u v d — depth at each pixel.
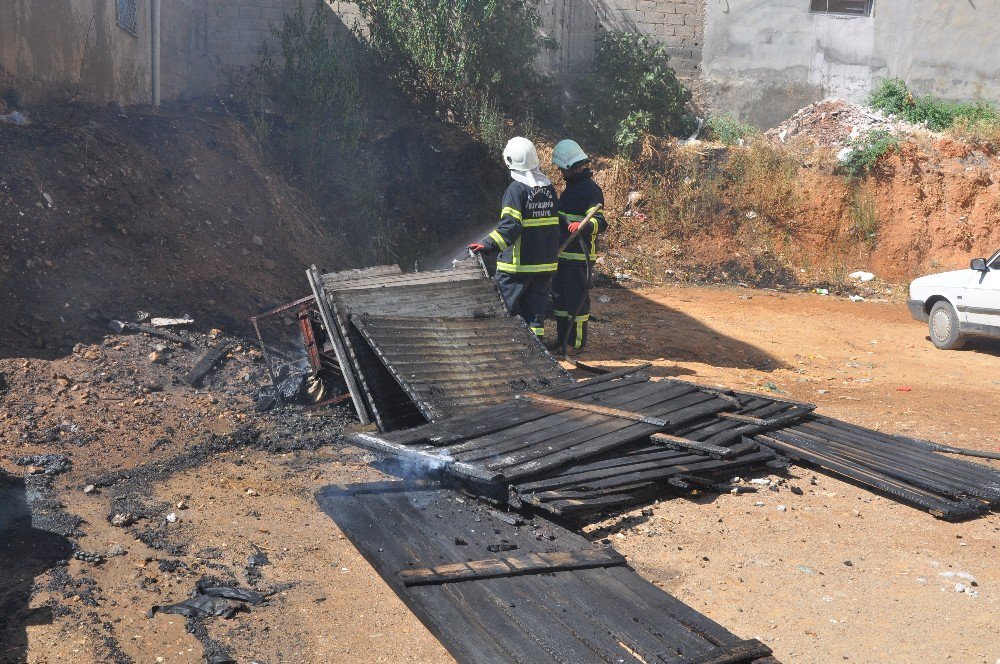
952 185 15.50
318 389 6.20
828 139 16.42
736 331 10.48
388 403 5.87
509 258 7.16
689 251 14.92
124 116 9.43
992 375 8.84
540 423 5.38
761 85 17.86
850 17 17.80
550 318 10.41
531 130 15.46
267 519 4.30
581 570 3.78
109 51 10.27
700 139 16.94
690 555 4.10
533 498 4.30
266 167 11.33
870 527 4.53
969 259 15.13
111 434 5.21
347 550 3.98
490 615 3.32
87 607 3.34
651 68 16.47
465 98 15.00
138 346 6.45
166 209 8.44
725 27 17.70
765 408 6.17
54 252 6.86
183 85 13.66
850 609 3.60
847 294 14.28
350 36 15.01
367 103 14.59
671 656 3.05
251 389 6.28
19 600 3.36
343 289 6.07
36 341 6.09
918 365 9.22
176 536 4.02
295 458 5.24
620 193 15.41
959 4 17.77
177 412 5.68
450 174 14.13
